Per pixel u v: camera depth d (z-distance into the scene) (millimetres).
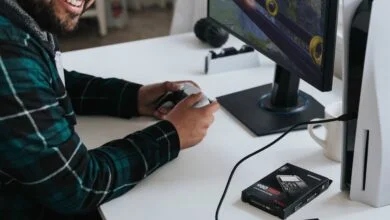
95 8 3627
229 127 1178
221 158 1059
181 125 1062
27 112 815
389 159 858
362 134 855
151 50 1637
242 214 892
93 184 909
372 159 862
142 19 4039
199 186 974
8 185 934
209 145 1104
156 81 1421
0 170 866
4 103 798
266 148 1068
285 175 962
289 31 1062
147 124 1221
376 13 772
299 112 1208
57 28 938
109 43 3604
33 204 977
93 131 1194
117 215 906
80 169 892
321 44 947
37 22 907
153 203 932
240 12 1288
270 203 883
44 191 871
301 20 1003
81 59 1578
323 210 896
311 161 1038
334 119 918
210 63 1443
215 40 1616
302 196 898
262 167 1021
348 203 913
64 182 872
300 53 1037
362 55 825
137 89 1260
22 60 816
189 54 1601
